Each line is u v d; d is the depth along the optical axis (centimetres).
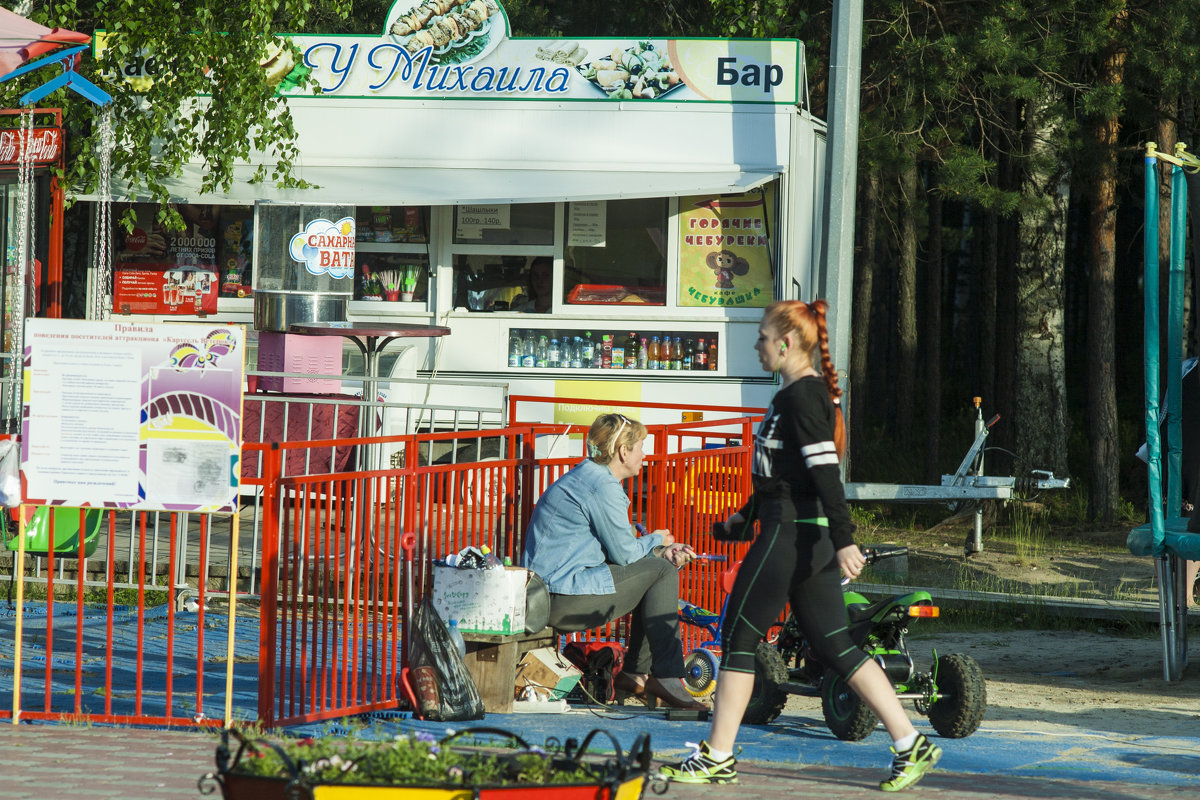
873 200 6944
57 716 2030
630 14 6588
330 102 4484
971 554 4916
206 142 4253
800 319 1764
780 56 4309
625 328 4428
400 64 4456
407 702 2172
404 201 4097
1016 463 5891
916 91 5353
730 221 4378
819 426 1712
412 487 2217
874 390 9431
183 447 1917
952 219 9681
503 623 2195
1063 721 2473
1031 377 5853
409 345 4403
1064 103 5325
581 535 2317
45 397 1916
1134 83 5375
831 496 1705
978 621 3972
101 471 1922
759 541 1755
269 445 1947
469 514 2366
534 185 4241
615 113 4381
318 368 3912
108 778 1627
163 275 4609
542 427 2495
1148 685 3006
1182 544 2962
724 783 1750
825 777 1833
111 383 1908
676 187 4150
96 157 4209
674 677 2309
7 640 2825
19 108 4144
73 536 2603
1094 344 5775
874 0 5500
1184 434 3325
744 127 4325
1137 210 9269
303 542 2058
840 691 2223
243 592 3309
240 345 1898
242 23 4200
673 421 4378
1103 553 5009
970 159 5334
